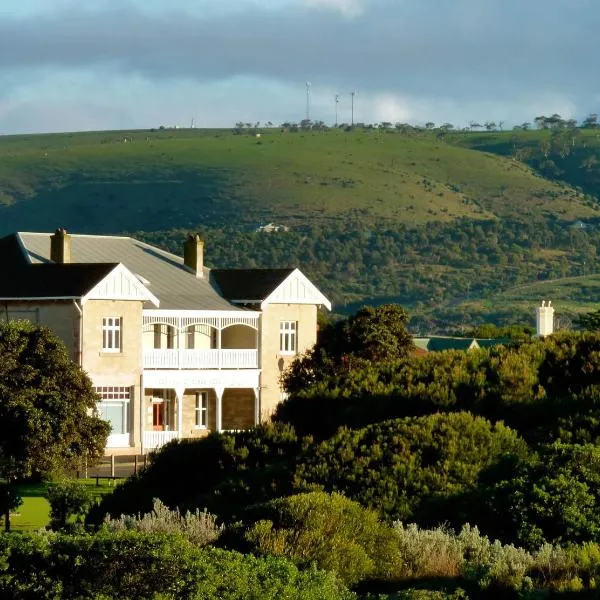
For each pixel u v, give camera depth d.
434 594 53.44
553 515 62.19
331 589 53.50
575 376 81.69
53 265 146.38
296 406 83.25
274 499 63.16
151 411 151.88
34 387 110.31
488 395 79.69
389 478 67.94
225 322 156.12
